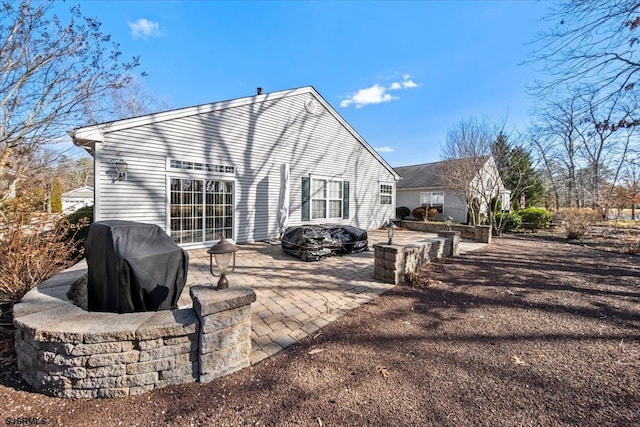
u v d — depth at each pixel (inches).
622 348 112.0
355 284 198.7
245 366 98.8
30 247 144.3
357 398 83.1
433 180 724.7
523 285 199.9
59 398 83.4
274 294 175.9
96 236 111.1
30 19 248.5
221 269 98.4
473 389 87.0
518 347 113.0
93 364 81.4
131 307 101.7
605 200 646.5
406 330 128.7
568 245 385.1
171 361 87.3
